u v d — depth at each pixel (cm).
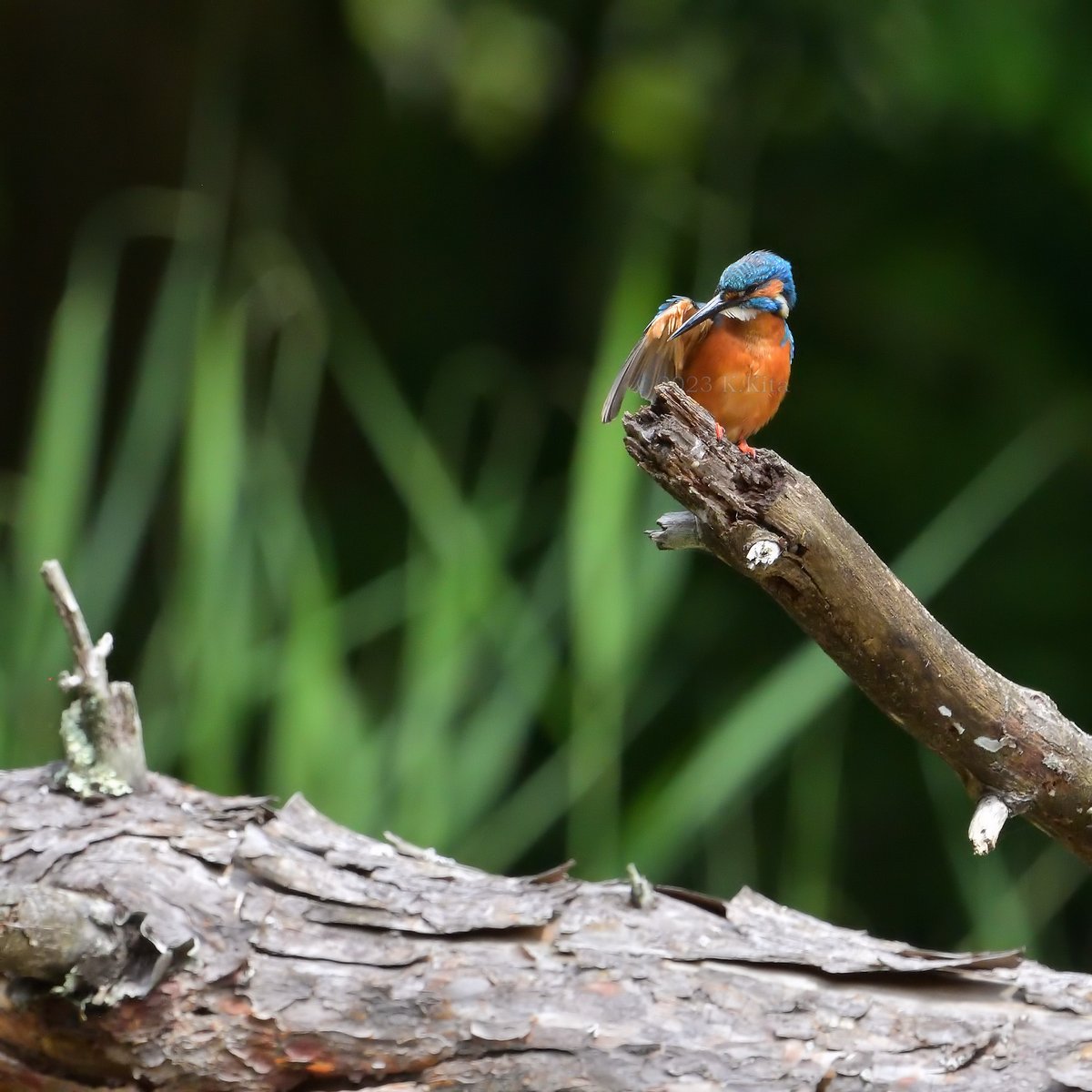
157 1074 416
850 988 425
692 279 1263
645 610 846
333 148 1369
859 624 391
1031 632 1216
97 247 1323
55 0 1310
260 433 1106
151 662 943
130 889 420
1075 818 417
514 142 1317
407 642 857
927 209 1266
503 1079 413
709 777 846
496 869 845
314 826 458
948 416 1260
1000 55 1142
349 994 419
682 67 1218
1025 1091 401
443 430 1295
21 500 933
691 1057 410
